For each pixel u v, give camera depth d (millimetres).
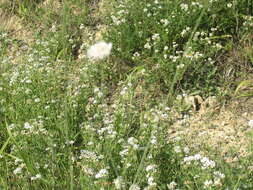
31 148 5531
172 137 5969
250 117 6344
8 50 8320
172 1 7906
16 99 6508
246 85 6840
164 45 7355
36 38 8359
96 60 7109
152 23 7645
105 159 5121
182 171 4844
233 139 5910
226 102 6641
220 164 4918
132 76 7043
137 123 6156
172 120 6352
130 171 4973
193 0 7953
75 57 7902
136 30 7520
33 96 6461
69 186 4996
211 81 6910
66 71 7234
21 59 7820
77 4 8742
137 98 6785
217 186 4414
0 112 6418
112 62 7352
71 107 6250
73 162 5441
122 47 7480
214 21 7621
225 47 7297
